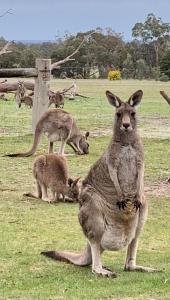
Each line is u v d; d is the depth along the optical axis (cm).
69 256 830
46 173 1259
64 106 3672
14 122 2736
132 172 799
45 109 2141
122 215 767
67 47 8150
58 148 2005
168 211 1213
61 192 1261
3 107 3609
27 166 1623
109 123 2733
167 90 5481
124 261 865
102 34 8988
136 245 798
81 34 8275
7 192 1337
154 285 718
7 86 2584
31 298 671
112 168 781
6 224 1082
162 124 2689
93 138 2230
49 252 859
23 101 3534
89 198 779
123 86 6222
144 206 789
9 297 677
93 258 778
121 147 796
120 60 8994
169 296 676
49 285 725
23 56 6912
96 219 772
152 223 1118
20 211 1179
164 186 1436
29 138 2162
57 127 1769
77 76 8506
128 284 727
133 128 802
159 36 9381
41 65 2109
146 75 8856
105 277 757
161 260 873
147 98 4459
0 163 1658
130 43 9438
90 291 696
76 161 1744
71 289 706
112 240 779
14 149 1925
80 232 1044
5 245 947
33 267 814
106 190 775
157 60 9225
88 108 3553
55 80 7525
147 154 1872
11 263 836
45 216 1148
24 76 2106
